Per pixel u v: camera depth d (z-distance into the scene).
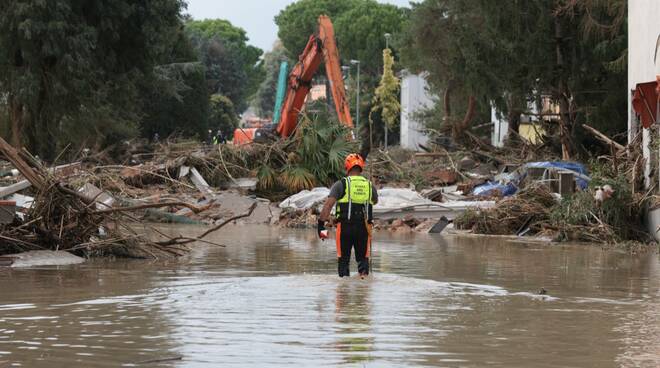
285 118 82.00
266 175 59.75
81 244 28.39
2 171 54.62
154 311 17.11
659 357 13.11
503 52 73.56
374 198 22.89
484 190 55.09
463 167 70.88
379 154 67.62
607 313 17.42
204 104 153.12
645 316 17.03
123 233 30.62
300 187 59.44
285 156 61.84
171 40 94.25
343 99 76.69
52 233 28.11
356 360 12.75
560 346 13.89
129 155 77.62
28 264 26.22
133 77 89.19
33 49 79.25
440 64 90.25
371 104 167.62
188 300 18.61
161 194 54.50
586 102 73.06
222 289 20.45
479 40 74.44
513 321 16.25
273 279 22.44
